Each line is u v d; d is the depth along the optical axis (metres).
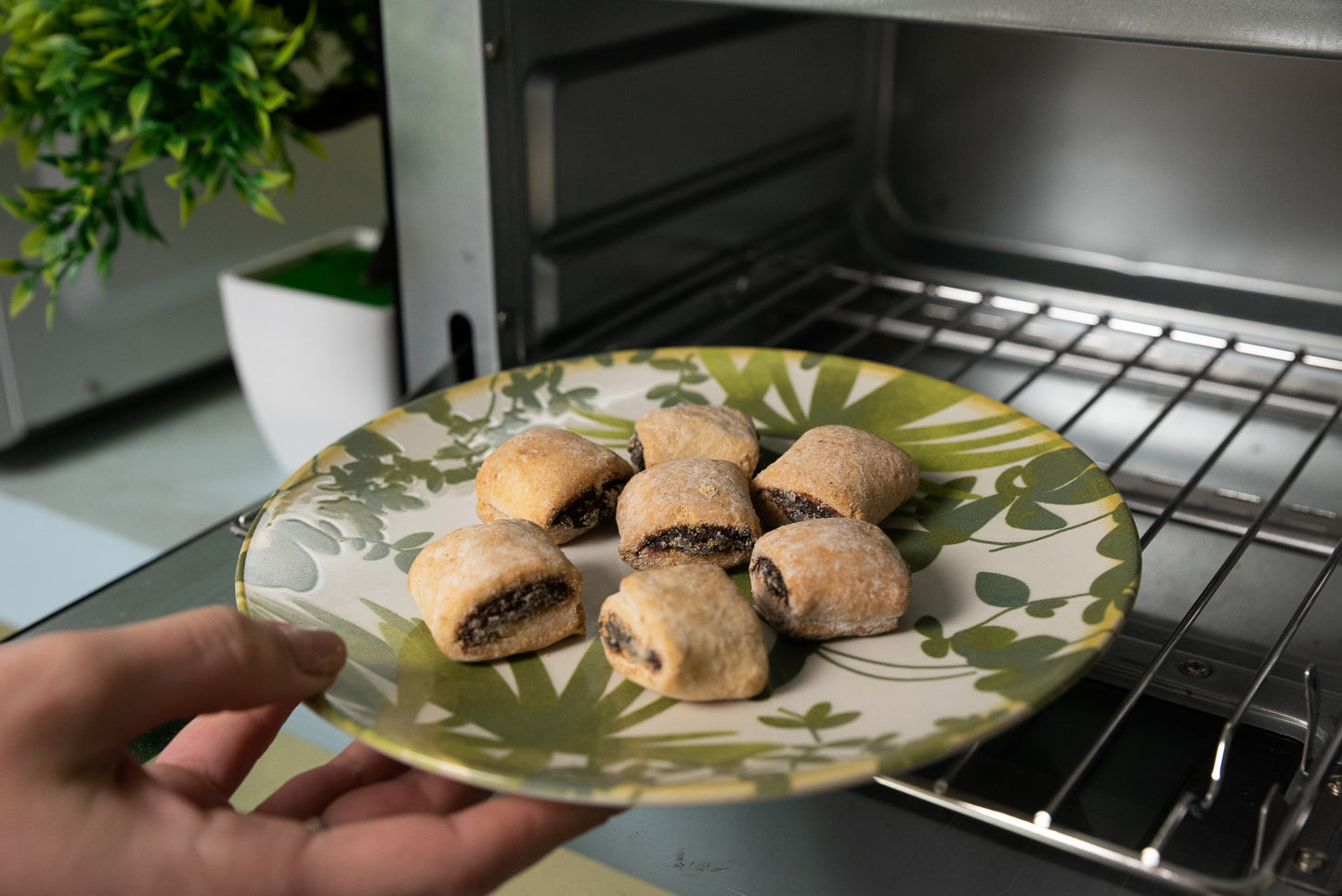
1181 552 0.52
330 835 0.35
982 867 0.38
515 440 0.47
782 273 0.71
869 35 0.71
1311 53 0.40
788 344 0.66
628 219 0.60
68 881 0.33
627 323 0.62
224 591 0.47
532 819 0.36
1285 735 0.40
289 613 0.41
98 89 0.55
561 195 0.56
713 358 0.53
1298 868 0.35
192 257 0.77
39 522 0.68
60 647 0.34
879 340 0.67
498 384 0.52
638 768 0.35
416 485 0.48
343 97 0.67
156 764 0.39
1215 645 0.44
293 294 0.64
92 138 0.59
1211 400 0.61
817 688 0.39
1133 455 0.58
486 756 0.35
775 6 0.47
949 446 0.49
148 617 0.46
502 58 0.52
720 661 0.38
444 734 0.36
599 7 0.56
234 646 0.35
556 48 0.54
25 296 0.60
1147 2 0.41
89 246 0.59
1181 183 0.64
